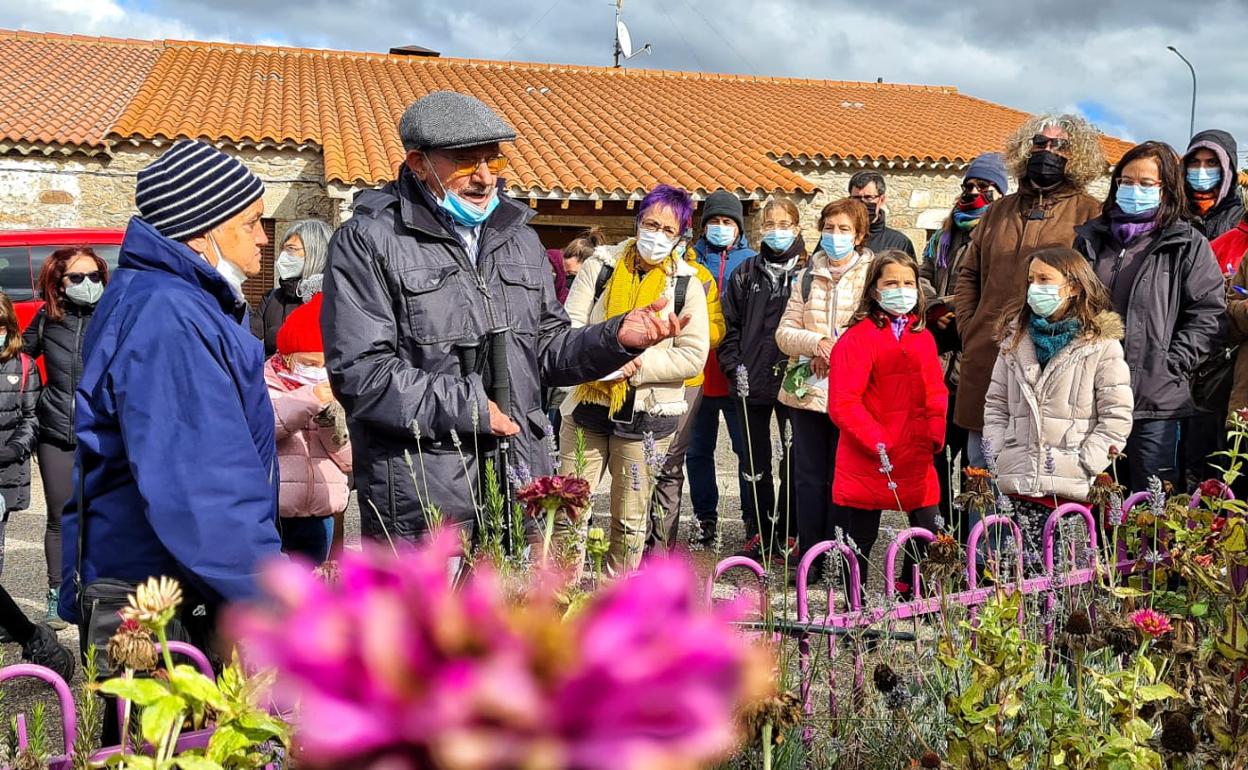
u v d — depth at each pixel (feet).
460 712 1.21
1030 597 10.61
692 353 14.28
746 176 48.88
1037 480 12.76
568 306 15.81
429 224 9.31
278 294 19.19
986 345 15.80
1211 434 15.56
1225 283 14.61
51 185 44.39
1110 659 8.68
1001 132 62.08
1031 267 13.00
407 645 1.28
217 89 54.08
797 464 16.62
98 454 7.00
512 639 1.29
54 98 49.67
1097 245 14.58
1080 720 6.57
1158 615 6.73
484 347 9.31
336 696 1.28
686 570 1.39
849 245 16.78
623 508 14.14
